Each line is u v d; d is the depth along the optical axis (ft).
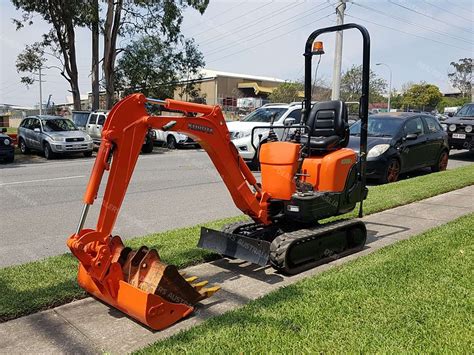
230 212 26.58
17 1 83.82
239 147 41.65
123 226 23.27
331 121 17.95
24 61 96.02
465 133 48.62
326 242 17.01
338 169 17.24
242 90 206.49
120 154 12.30
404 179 38.91
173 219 24.85
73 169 47.55
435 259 16.31
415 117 40.81
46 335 11.73
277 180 16.49
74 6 82.74
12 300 13.28
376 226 22.20
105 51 88.69
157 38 99.19
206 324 11.80
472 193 30.40
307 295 13.44
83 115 77.00
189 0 86.63
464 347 10.37
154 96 104.99
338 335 11.01
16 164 54.24
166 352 10.41
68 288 14.23
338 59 62.54
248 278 15.70
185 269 16.63
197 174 42.32
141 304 11.69
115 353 10.85
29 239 21.04
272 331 11.26
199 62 105.19
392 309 12.36
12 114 192.75
